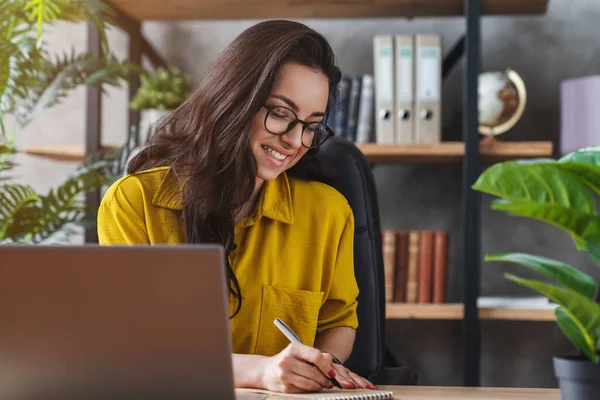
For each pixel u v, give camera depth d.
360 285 1.81
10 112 2.64
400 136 2.80
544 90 3.11
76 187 2.64
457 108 3.12
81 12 2.61
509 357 3.11
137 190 1.55
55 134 3.25
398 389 1.30
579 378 0.99
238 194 1.50
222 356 0.96
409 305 2.77
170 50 3.22
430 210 3.15
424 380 3.13
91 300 0.97
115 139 3.19
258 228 1.60
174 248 0.95
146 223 1.53
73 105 3.24
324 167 1.83
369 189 1.84
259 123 1.49
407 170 3.16
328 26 3.16
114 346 0.97
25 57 2.55
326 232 1.64
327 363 1.24
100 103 2.84
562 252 3.09
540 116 3.10
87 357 0.98
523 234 3.11
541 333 3.10
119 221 1.53
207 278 0.95
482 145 2.74
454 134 3.12
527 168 1.08
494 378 3.12
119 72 2.68
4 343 0.99
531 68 3.11
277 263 1.60
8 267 0.97
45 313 0.98
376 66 2.82
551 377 3.09
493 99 2.78
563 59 3.10
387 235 2.85
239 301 1.51
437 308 2.74
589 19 3.10
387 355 2.77
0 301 0.98
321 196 1.66
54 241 2.65
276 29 1.49
